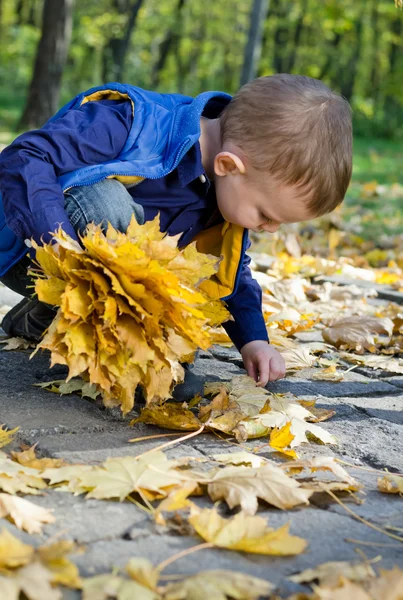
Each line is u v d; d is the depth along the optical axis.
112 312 1.47
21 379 1.98
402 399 2.17
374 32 25.84
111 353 1.51
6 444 1.54
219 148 1.90
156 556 1.16
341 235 5.91
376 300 3.68
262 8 9.05
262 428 1.71
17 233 1.73
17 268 2.04
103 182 1.82
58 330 1.47
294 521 1.33
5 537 1.07
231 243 2.01
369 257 5.34
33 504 1.26
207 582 1.05
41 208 1.70
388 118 23.14
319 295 3.49
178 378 1.78
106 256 1.47
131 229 1.59
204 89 29.31
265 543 1.18
